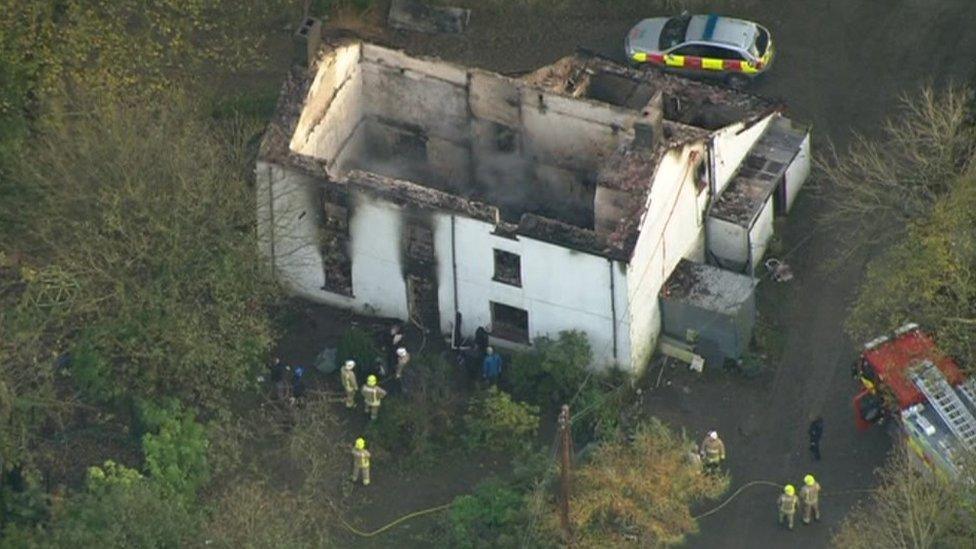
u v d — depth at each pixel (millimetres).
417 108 93938
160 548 81625
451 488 86312
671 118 93375
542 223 86812
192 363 86688
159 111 94125
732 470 86562
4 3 92125
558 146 92688
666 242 88812
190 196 86562
